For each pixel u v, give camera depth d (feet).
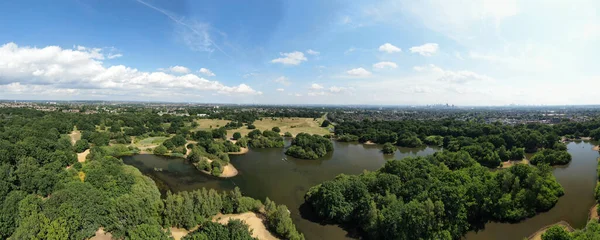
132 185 260.83
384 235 204.03
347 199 240.73
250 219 236.63
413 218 193.57
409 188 237.66
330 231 226.38
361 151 579.07
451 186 228.84
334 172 406.00
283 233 211.61
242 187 336.49
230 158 488.02
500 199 239.91
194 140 620.49
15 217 195.11
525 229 229.45
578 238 168.14
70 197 195.72
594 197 281.74
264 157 501.56
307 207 272.31
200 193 233.55
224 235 175.42
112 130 645.92
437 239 194.90
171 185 342.03
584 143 622.54
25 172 252.42
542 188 256.93
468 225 219.82
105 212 202.39
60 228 170.91
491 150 433.07
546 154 433.48
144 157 474.08
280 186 339.57
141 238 166.40
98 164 317.22
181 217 215.10
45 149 355.15
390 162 287.28
